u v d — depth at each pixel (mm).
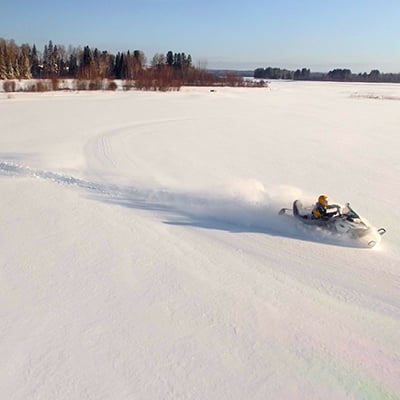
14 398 4012
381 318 5504
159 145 18812
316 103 52188
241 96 62406
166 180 12617
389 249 7828
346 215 8125
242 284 6332
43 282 6211
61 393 4090
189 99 50219
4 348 4699
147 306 5641
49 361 4520
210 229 8648
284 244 7918
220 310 5594
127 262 6969
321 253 7543
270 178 13461
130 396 4082
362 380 4340
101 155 16062
